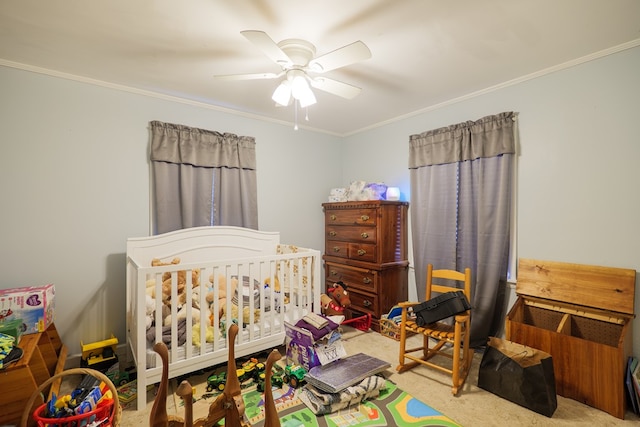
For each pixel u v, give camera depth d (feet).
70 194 7.75
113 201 8.30
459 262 9.20
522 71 7.60
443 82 8.21
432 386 6.91
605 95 6.73
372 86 8.44
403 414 5.87
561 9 5.20
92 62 7.07
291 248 9.84
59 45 6.32
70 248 7.76
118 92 8.36
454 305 7.07
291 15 5.34
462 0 4.96
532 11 5.25
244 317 7.66
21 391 4.94
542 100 7.65
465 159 8.91
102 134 8.15
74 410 4.81
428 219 9.87
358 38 6.06
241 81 8.09
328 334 7.36
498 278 8.22
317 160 12.70
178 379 7.05
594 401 6.02
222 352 6.95
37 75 7.33
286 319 8.45
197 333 6.81
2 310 5.93
